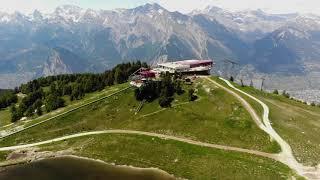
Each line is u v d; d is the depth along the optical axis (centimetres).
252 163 13150
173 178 13388
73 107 19825
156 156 14875
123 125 17825
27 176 13900
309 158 13025
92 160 15325
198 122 16612
